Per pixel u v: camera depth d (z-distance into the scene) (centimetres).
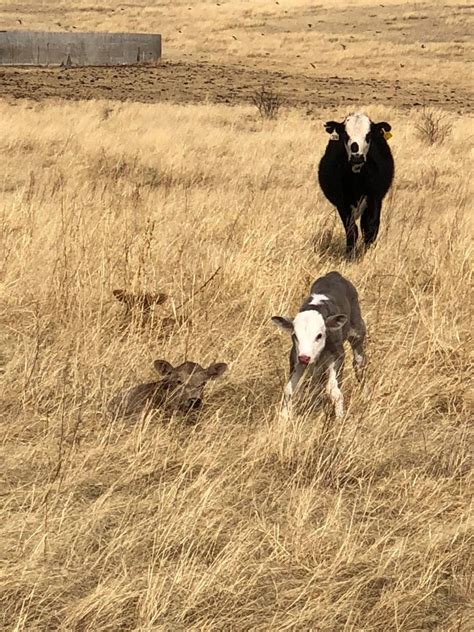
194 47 7081
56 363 1079
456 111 4531
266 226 1645
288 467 897
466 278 1373
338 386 1023
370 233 1686
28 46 5416
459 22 7988
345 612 693
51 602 689
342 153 1709
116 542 755
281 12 9006
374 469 899
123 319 1212
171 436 930
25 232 1523
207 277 1354
